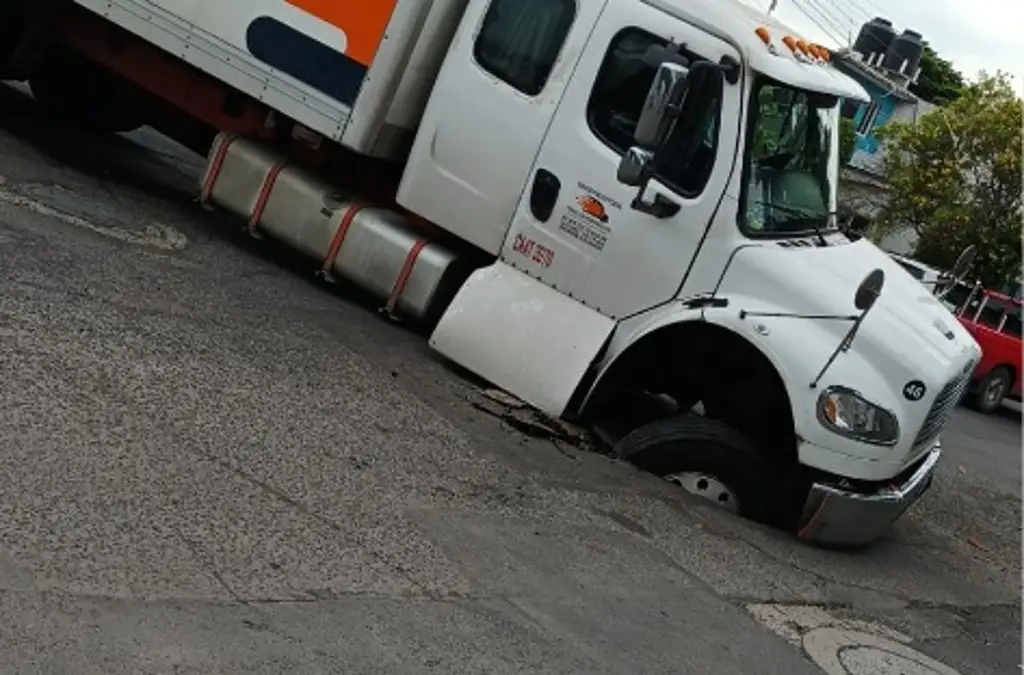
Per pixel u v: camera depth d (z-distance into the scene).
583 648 4.93
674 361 7.86
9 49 10.27
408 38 8.31
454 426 7.14
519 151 8.03
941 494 11.16
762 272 7.38
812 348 7.15
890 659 6.15
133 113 10.88
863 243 8.47
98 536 4.40
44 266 7.23
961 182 28.62
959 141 28.59
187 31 8.88
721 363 7.76
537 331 7.87
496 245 8.16
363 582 4.82
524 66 8.07
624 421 8.20
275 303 8.29
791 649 5.78
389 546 5.24
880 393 7.11
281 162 9.09
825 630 6.21
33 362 5.71
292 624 4.29
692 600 5.91
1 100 11.86
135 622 3.95
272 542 4.87
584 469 7.21
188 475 5.18
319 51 8.48
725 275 7.47
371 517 5.46
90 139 11.71
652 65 7.72
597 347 7.70
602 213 7.74
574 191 7.84
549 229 7.93
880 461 7.14
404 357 8.13
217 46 8.80
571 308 7.88
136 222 9.09
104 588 4.08
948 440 14.89
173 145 13.22
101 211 9.03
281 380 6.81
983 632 7.24
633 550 6.25
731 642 5.57
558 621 5.11
